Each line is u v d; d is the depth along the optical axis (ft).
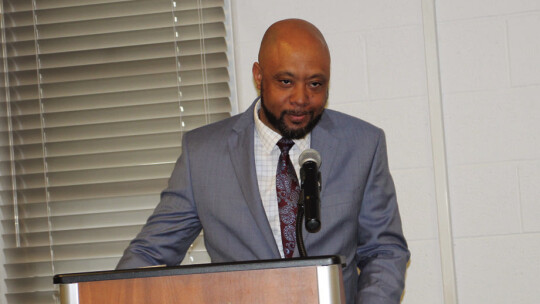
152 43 9.04
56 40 9.21
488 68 8.28
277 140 6.59
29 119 9.17
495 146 8.21
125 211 8.89
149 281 4.45
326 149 6.55
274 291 4.33
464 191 8.23
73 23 9.21
